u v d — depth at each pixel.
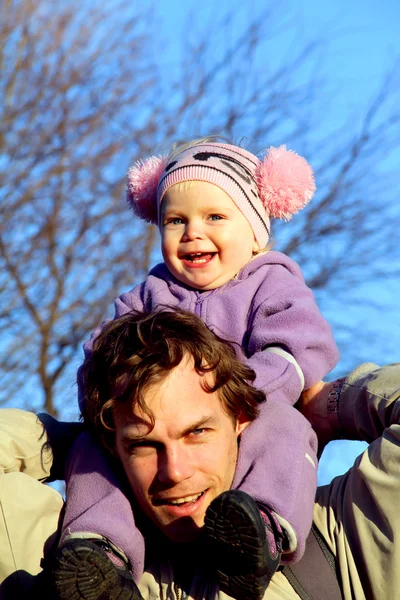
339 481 3.46
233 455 3.27
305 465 3.31
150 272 4.39
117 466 3.43
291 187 4.29
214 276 4.11
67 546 2.92
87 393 3.32
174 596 3.26
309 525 3.23
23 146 12.91
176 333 3.20
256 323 3.95
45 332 11.47
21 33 13.50
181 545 3.34
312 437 3.48
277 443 3.34
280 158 4.31
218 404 3.21
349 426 3.73
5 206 12.44
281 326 3.87
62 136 13.09
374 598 3.22
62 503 3.47
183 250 4.13
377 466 3.31
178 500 3.15
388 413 3.52
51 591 2.97
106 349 3.25
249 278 4.12
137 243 12.60
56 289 12.01
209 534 2.98
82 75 13.41
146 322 3.25
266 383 3.62
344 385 3.75
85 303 12.03
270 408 3.46
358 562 3.28
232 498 2.92
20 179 12.68
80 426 3.80
